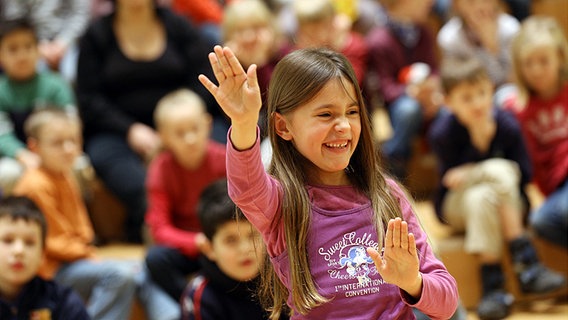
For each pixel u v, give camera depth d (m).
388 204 2.82
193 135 5.71
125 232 6.65
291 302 2.79
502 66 7.20
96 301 5.39
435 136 5.95
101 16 6.86
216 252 4.41
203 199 4.52
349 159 2.80
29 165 6.03
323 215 2.76
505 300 5.46
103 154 6.55
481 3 7.16
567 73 6.01
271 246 2.83
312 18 6.73
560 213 5.70
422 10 7.37
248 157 2.65
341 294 2.69
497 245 5.53
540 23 6.13
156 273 5.46
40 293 4.45
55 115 5.59
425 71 6.91
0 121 6.46
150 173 5.84
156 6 6.92
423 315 4.46
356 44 7.16
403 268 2.55
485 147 5.86
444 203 5.91
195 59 6.87
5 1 7.74
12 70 6.61
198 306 4.46
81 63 6.78
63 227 5.50
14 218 4.39
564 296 5.77
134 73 6.76
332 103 2.73
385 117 8.18
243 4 6.62
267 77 6.60
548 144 6.01
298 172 2.81
